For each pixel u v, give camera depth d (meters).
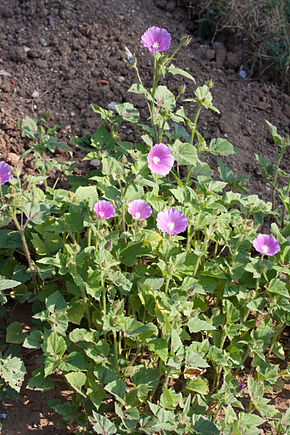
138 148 1.61
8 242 1.42
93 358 1.25
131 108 1.61
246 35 2.08
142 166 1.42
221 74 1.99
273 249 1.32
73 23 1.97
